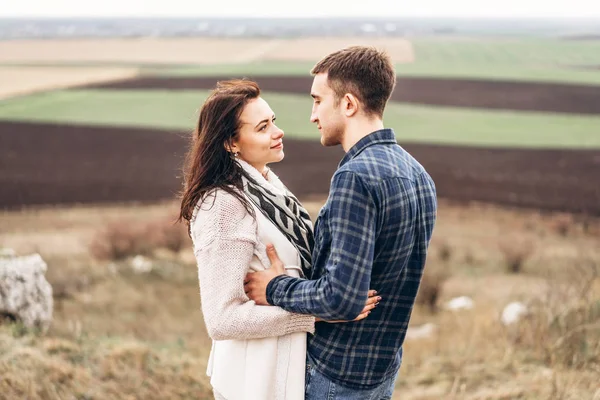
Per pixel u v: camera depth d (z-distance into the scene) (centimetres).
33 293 672
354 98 193
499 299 1349
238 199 199
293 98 5522
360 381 197
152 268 1655
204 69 8294
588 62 8419
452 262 2019
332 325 198
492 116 4959
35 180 3478
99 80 7044
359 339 195
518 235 2475
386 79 194
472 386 456
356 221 178
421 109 5250
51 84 6744
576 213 2845
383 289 193
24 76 7644
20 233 2484
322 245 193
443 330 874
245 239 195
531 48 10625
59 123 4756
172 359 521
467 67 8000
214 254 195
